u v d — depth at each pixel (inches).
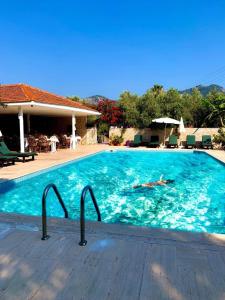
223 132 842.2
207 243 149.5
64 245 148.7
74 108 724.0
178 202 317.1
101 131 1155.3
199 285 113.3
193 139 877.2
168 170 530.9
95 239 155.0
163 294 107.7
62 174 478.6
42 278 119.0
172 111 1013.2
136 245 147.6
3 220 184.4
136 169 543.8
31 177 406.9
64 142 863.1
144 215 275.3
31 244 150.3
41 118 1113.4
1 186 335.6
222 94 1037.8
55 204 310.5
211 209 293.4
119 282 115.6
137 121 1011.3
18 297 106.5
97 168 552.7
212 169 536.4
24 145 662.5
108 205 306.8
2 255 138.8
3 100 581.6
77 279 118.0
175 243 149.6
